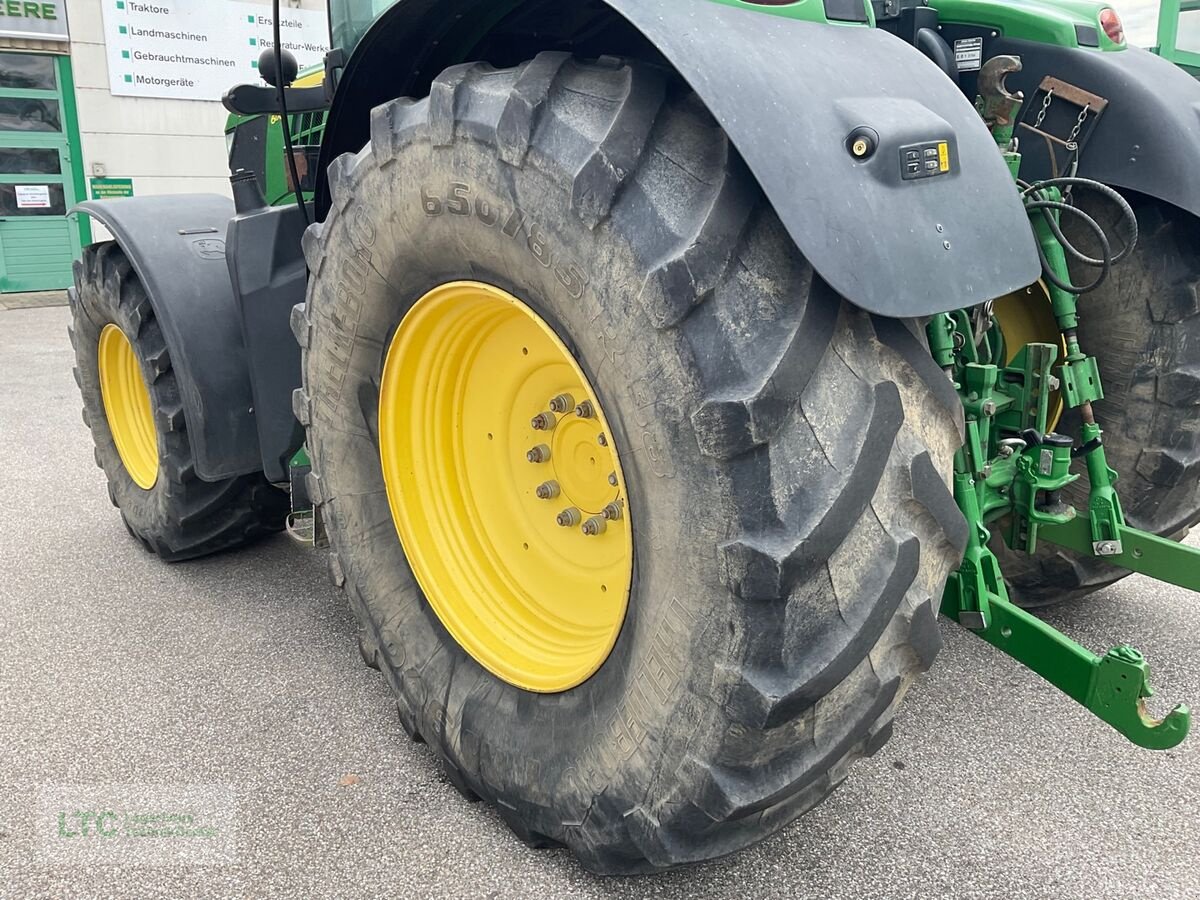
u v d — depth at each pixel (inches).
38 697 100.2
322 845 77.4
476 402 84.9
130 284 126.4
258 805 82.4
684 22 55.4
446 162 66.2
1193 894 71.1
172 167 484.1
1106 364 98.3
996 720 93.7
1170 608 116.0
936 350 74.7
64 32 446.3
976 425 80.6
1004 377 90.4
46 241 465.4
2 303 431.5
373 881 73.3
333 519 91.3
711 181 54.7
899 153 54.7
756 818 65.0
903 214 54.5
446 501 86.6
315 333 86.7
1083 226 95.0
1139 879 72.7
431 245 71.1
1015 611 76.7
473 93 64.4
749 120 52.3
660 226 54.5
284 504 135.7
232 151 150.5
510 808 75.0
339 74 103.1
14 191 454.0
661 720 61.2
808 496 53.7
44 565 136.9
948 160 57.1
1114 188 91.5
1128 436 98.2
